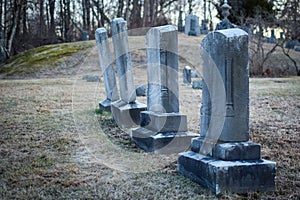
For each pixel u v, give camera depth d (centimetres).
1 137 636
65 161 524
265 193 395
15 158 534
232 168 387
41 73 2016
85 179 455
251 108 915
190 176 440
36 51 2488
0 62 2538
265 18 2675
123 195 402
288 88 1291
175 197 392
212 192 394
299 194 398
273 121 759
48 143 608
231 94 403
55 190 420
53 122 748
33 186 432
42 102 988
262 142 607
